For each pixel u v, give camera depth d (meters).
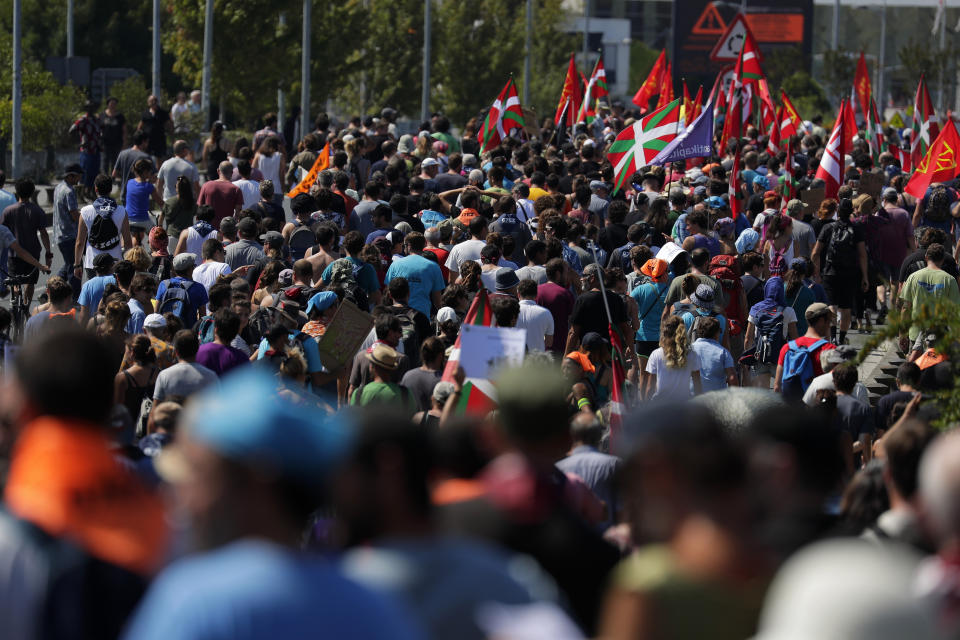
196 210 58.09
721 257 49.19
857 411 36.28
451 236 52.41
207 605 9.04
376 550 11.90
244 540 9.78
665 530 12.21
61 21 183.88
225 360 36.03
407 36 182.75
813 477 15.80
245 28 135.75
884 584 8.81
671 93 99.12
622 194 67.75
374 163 80.12
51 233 87.00
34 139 117.25
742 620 11.55
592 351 37.69
